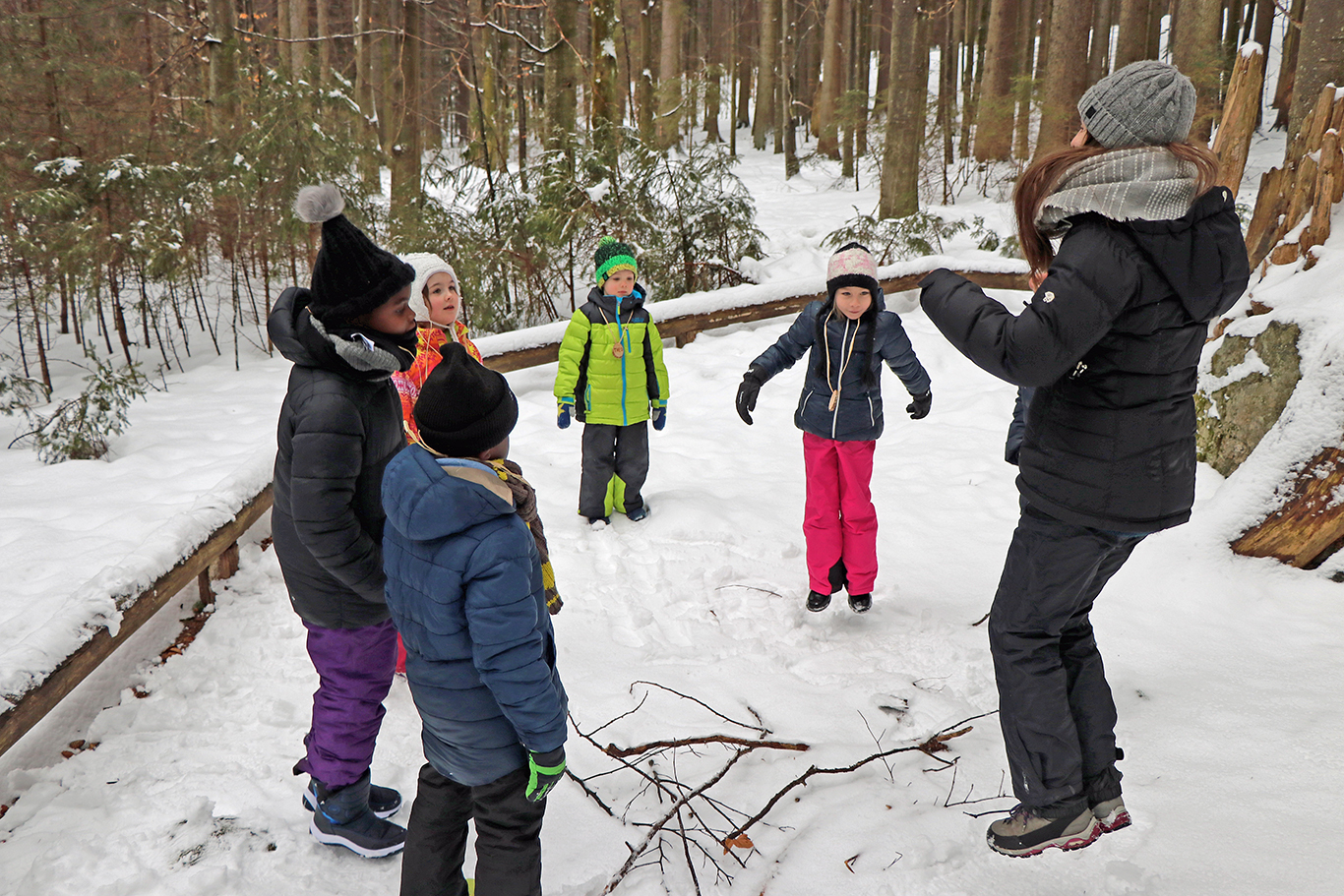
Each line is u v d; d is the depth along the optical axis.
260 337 9.03
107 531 4.39
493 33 12.65
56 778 2.62
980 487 4.98
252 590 3.88
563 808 2.51
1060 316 1.71
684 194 9.85
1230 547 3.68
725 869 2.25
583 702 3.03
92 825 2.42
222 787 2.60
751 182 21.94
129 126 8.60
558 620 3.68
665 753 2.75
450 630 1.71
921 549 4.30
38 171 7.57
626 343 4.38
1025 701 2.03
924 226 11.04
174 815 2.47
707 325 8.10
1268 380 4.10
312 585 2.19
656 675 3.24
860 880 2.19
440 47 11.00
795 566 4.18
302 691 3.12
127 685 3.13
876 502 4.86
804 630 3.57
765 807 2.41
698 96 15.62
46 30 8.13
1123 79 1.73
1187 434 1.88
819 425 3.49
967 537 4.41
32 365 8.17
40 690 2.49
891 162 13.91
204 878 2.21
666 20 21.44
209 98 9.69
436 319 3.31
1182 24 14.80
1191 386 1.88
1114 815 2.05
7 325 8.70
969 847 2.29
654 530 4.57
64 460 5.73
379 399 2.22
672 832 2.39
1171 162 1.68
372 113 13.60
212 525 3.61
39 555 4.11
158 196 8.08
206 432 6.24
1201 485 4.29
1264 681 2.95
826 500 3.58
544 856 2.31
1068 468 1.88
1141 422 1.82
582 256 9.55
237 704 3.04
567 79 9.82
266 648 3.39
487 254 8.84
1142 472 1.84
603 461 4.55
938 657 3.33
